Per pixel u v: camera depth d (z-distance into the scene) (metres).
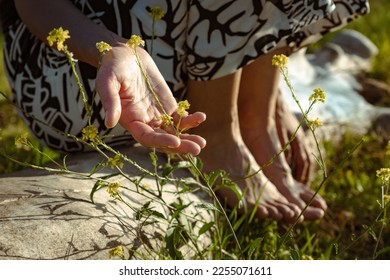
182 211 1.77
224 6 1.82
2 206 1.53
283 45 2.04
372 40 3.95
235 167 2.06
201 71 1.89
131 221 1.66
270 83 2.15
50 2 1.77
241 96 2.18
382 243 2.20
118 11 1.86
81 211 1.58
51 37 1.44
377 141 2.80
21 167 2.34
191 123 1.49
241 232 1.99
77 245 1.50
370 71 3.52
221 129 2.05
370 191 2.44
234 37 1.85
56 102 1.97
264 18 1.85
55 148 2.11
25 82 2.03
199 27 1.85
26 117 2.11
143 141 1.41
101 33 1.69
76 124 1.97
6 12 2.08
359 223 2.30
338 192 2.46
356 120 2.89
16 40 2.06
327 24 2.13
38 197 1.59
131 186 1.81
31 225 1.48
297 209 2.08
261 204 2.05
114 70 1.43
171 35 1.86
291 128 2.33
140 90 1.50
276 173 2.17
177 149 1.42
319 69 3.35
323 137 2.70
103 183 1.64
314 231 2.19
